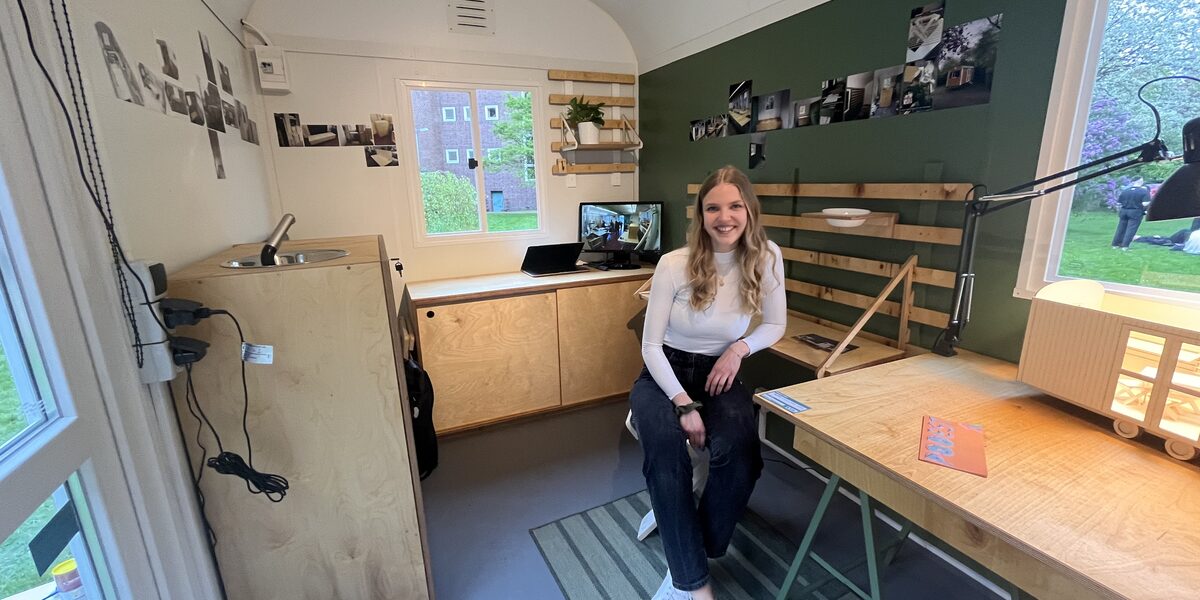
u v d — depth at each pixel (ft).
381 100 8.98
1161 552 2.56
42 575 2.58
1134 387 3.60
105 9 3.48
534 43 10.01
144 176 3.83
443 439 8.84
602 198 11.31
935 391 4.53
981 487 3.12
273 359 3.99
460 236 10.05
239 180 6.54
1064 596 2.65
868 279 6.74
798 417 4.07
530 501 7.05
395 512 4.74
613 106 11.05
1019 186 4.48
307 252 5.11
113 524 3.04
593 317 9.75
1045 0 4.63
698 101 9.33
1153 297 4.25
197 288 3.71
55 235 2.76
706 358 5.80
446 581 5.62
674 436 4.90
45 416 2.68
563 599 5.36
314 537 4.54
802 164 7.46
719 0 8.41
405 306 9.71
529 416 9.62
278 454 4.23
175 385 3.82
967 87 5.33
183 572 3.70
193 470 4.00
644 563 5.86
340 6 8.45
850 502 6.93
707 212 5.27
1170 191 3.05
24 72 2.60
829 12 6.73
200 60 5.48
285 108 8.34
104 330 3.06
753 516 6.63
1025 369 4.29
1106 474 3.23
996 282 5.30
